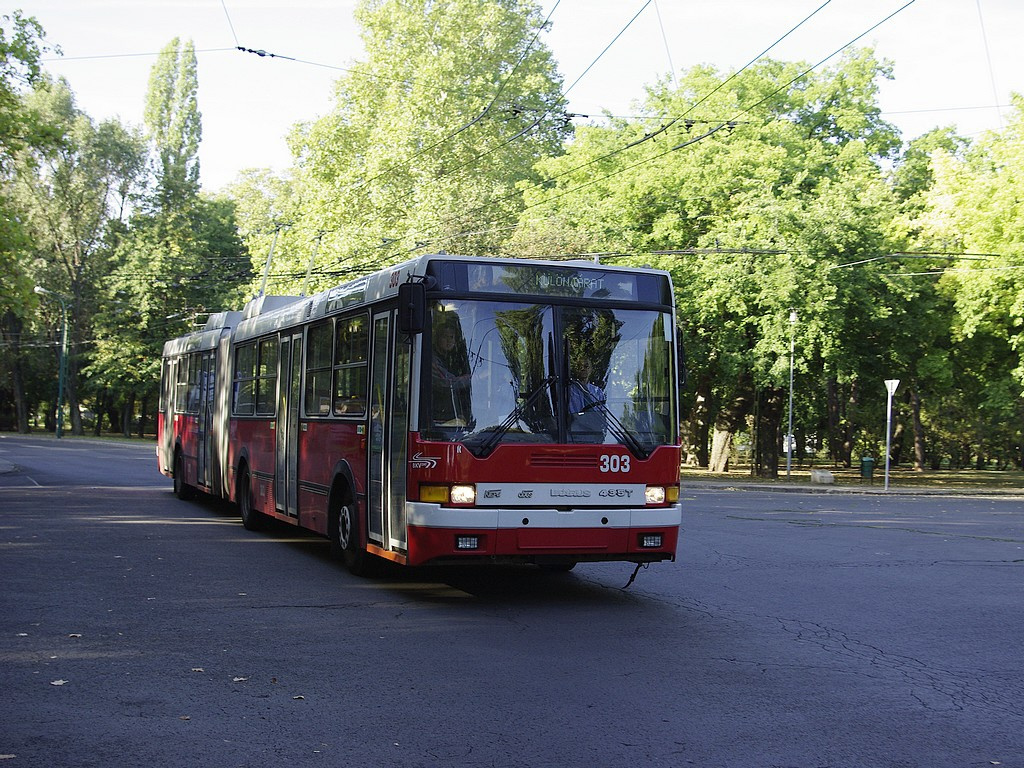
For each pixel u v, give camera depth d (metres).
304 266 49.44
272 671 7.36
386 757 5.48
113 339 71.25
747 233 37.75
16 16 25.17
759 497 29.83
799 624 9.28
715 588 11.34
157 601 10.08
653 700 6.66
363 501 11.34
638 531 10.12
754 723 6.17
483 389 9.92
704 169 38.91
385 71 49.97
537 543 9.80
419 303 9.67
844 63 44.66
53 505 20.67
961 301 38.66
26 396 89.31
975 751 5.69
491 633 8.78
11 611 9.43
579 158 42.75
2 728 5.91
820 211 37.19
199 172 73.19
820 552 14.73
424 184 44.75
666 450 10.33
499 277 10.15
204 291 71.25
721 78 42.56
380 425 10.81
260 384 16.05
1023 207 36.47
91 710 6.30
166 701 6.53
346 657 7.82
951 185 39.22
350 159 50.12
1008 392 41.25
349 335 12.00
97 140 70.44
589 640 8.52
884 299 39.00
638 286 10.58
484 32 50.47
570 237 38.62
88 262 73.69
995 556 14.46
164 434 24.22
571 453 9.97
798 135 41.59
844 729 6.07
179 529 16.55
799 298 37.34
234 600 10.22
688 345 39.91
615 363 10.34
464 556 9.66
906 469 63.28
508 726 6.05
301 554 13.75
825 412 62.09
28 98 68.69
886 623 9.36
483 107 47.72
